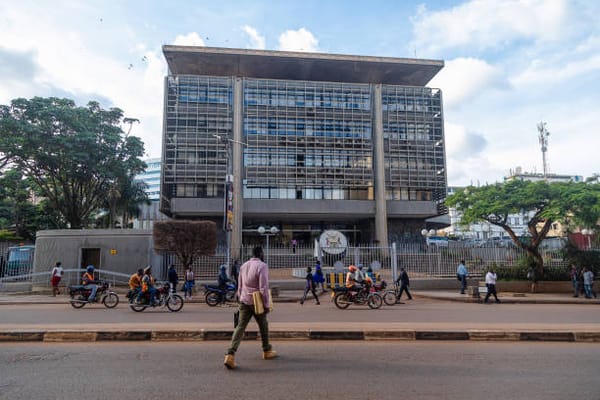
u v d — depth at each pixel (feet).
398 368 18.51
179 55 129.59
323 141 130.41
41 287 67.00
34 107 96.89
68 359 20.17
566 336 26.27
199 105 125.70
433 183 133.90
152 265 69.56
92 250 69.62
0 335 25.12
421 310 41.98
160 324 28.84
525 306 48.37
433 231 176.35
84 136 101.71
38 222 134.31
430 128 137.39
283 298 53.16
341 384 15.92
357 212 128.98
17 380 16.47
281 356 20.81
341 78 147.43
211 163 122.72
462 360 20.24
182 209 120.26
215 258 69.15
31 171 106.42
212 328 26.61
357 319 33.88
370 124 134.62
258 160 125.80
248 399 14.10
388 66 138.72
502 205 64.49
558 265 68.85
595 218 60.08
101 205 133.18
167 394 14.62
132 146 115.75
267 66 137.59
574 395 14.76
